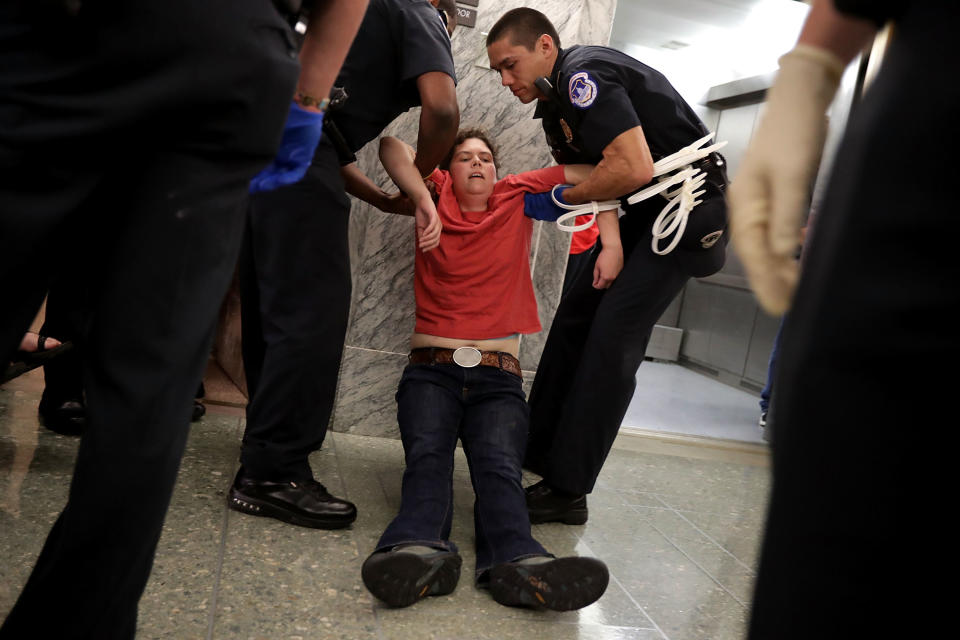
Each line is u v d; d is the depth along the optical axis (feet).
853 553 1.48
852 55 1.83
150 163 2.37
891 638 1.46
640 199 6.84
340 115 6.07
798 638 1.55
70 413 7.03
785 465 1.59
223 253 2.51
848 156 1.61
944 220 1.39
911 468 1.42
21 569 4.44
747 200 1.82
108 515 2.39
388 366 8.84
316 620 4.57
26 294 2.28
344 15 3.01
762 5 12.89
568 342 7.97
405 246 8.68
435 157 6.46
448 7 7.11
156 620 4.22
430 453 5.81
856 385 1.48
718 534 7.32
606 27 8.73
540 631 4.89
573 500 6.99
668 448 10.64
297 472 6.09
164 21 2.19
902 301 1.43
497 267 6.56
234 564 5.12
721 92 15.19
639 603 5.51
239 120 2.41
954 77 1.41
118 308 2.35
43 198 2.18
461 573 5.63
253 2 2.38
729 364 17.38
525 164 8.81
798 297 1.67
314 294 5.94
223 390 9.54
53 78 2.12
